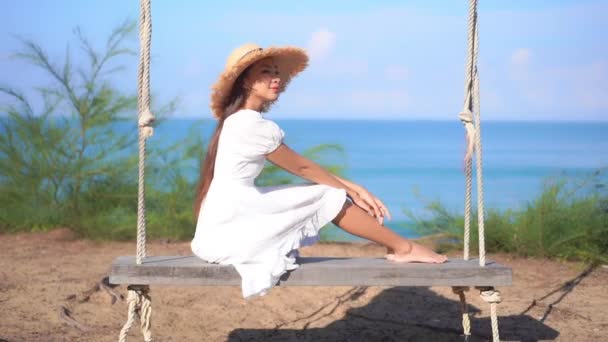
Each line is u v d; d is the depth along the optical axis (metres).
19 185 8.69
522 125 114.56
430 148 54.34
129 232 8.38
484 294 3.84
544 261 7.41
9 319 5.07
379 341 4.80
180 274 3.66
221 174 3.90
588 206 7.56
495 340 3.87
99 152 8.71
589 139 64.81
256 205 3.80
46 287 5.98
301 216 3.83
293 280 3.71
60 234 8.43
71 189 8.69
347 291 6.10
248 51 3.90
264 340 4.81
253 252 3.71
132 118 8.85
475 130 3.93
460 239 7.93
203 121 8.98
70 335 4.77
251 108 4.07
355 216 3.91
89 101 8.68
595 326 5.09
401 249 3.94
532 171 34.00
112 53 8.69
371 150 51.81
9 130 8.63
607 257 7.20
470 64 3.97
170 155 8.88
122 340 3.68
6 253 7.44
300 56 4.10
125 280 3.63
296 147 45.84
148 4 3.71
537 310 5.53
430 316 5.39
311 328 5.09
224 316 5.35
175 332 4.95
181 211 8.59
